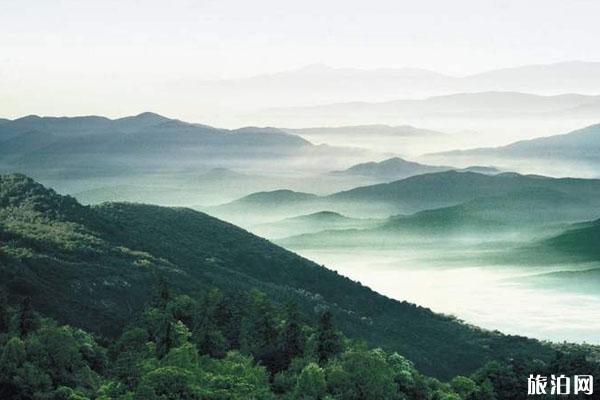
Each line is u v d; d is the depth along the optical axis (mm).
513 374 143875
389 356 140250
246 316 151625
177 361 113250
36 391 102938
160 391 103938
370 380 118312
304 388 114625
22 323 122938
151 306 156750
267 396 111438
